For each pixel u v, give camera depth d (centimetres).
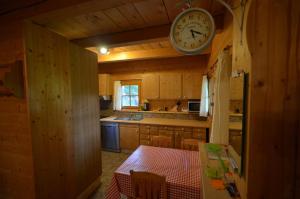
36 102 155
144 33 207
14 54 149
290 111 71
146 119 407
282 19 71
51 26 196
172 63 397
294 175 72
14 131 157
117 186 155
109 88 454
